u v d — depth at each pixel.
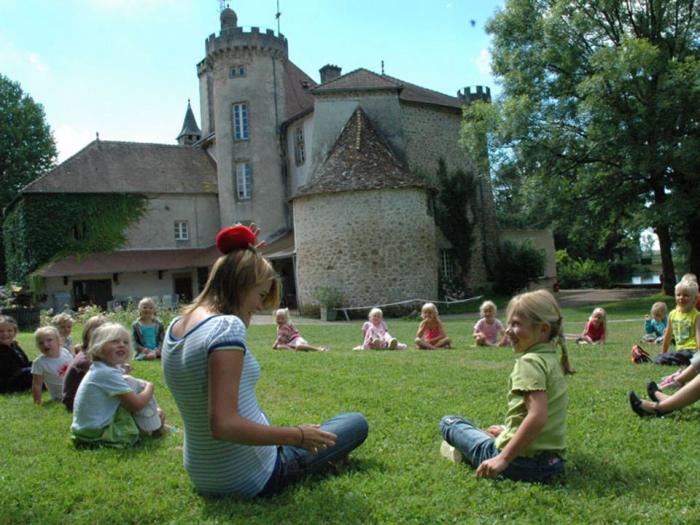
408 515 3.01
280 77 33.88
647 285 37.66
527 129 23.33
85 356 6.03
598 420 4.70
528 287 31.42
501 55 25.47
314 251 24.47
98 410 4.55
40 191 31.27
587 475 3.47
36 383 6.52
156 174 35.47
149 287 34.19
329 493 3.26
